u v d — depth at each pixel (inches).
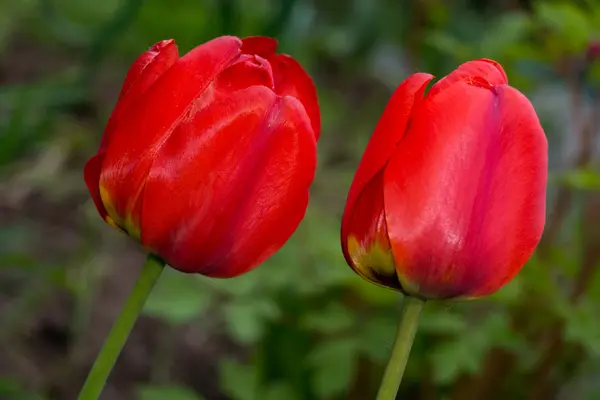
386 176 23.1
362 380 39.8
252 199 23.4
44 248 52.9
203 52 23.3
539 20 41.0
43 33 69.1
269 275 38.3
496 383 39.4
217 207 23.4
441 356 34.7
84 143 62.1
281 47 54.8
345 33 78.0
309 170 23.4
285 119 23.2
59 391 47.1
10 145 45.3
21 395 36.4
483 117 22.9
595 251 38.0
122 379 48.4
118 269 54.2
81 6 68.7
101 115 64.3
